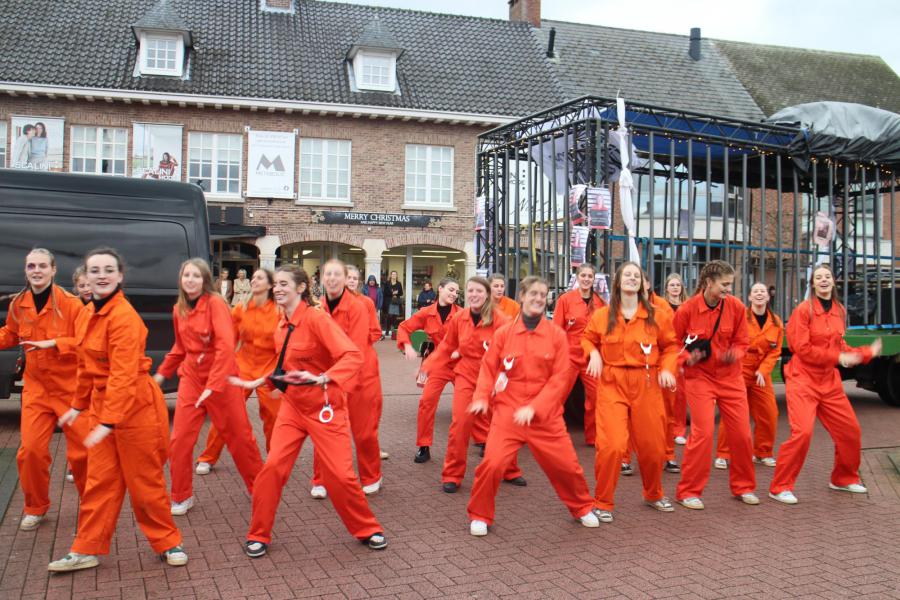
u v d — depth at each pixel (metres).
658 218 18.12
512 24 26.09
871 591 4.34
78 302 5.20
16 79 19.34
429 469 7.15
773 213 19.94
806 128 11.38
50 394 5.13
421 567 4.61
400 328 7.95
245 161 21.17
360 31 24.05
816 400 6.36
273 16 23.59
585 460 7.68
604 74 25.11
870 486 6.82
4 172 8.62
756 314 7.55
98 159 20.34
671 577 4.52
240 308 6.78
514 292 11.69
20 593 4.10
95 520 4.43
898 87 28.58
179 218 9.14
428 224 22.36
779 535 5.35
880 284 12.20
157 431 4.47
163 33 20.70
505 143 11.82
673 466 7.36
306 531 5.25
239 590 4.20
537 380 5.25
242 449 5.57
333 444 4.77
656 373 5.74
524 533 5.31
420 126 22.28
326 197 21.83
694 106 24.89
